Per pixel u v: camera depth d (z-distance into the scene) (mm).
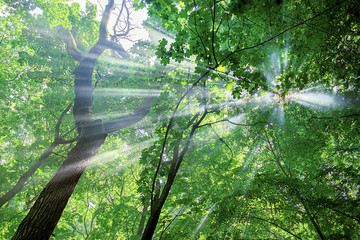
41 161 7828
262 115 8984
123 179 11820
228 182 7742
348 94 6211
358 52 4523
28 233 3342
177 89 5484
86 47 10141
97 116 9297
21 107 10648
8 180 8641
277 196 6129
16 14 8352
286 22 4031
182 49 3367
